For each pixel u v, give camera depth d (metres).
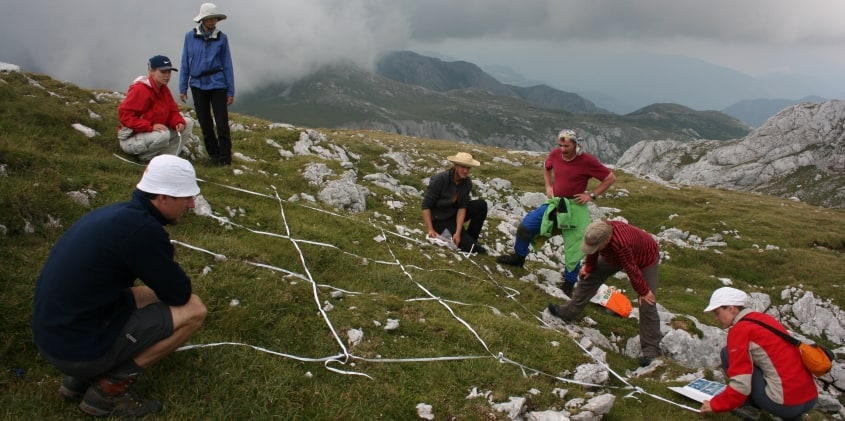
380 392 6.07
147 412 4.77
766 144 132.00
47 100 12.03
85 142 10.60
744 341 6.69
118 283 4.32
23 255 6.36
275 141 18.75
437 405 6.14
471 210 12.90
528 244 12.60
